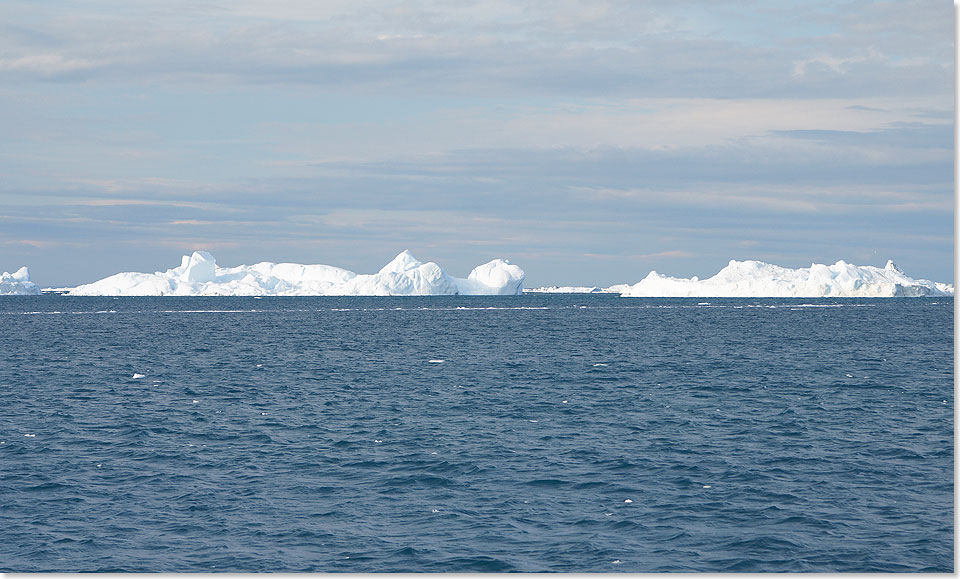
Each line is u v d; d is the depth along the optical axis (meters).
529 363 133.12
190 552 46.34
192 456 66.75
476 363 133.88
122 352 156.50
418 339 188.75
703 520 50.81
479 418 82.38
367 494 56.34
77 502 54.59
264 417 83.31
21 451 68.31
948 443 70.31
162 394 99.38
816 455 66.19
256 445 70.62
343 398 95.75
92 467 63.22
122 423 80.06
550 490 56.97
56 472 61.69
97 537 48.44
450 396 96.94
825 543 47.00
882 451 67.50
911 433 74.44
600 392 99.44
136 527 50.03
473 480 59.44
